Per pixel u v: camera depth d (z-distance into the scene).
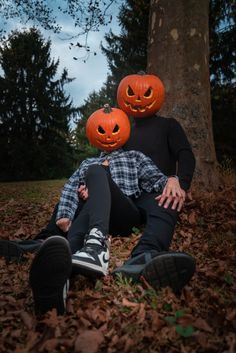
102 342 1.73
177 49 5.79
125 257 3.11
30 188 11.16
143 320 1.91
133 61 20.62
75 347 1.68
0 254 3.01
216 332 1.81
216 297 2.21
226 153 17.38
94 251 2.20
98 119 3.35
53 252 1.82
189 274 2.18
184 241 3.63
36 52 31.11
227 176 6.57
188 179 3.08
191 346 1.70
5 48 30.83
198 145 5.58
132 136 3.46
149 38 6.12
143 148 3.34
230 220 4.26
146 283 2.20
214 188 5.53
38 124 31.44
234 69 17.62
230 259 3.09
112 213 2.88
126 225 2.97
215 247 3.46
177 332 1.75
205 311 2.06
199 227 4.12
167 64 5.79
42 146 30.61
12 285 2.51
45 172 30.77
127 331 1.82
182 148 3.24
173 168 3.39
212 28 17.00
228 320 1.90
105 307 2.07
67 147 33.56
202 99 5.75
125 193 2.88
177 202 2.62
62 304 1.95
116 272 2.35
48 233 3.07
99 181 2.50
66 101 32.25
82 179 2.88
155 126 3.43
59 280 1.88
